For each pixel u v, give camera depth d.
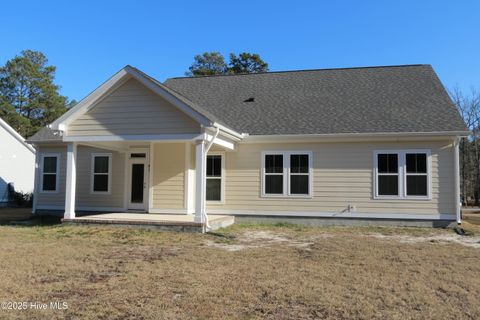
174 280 6.73
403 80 17.44
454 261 8.33
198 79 20.97
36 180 18.06
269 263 8.07
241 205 15.41
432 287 6.39
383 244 10.41
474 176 36.94
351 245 10.23
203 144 12.59
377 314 5.18
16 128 41.25
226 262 8.16
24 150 28.09
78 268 7.57
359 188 14.45
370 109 15.49
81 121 13.42
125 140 12.99
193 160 15.62
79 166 17.44
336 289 6.23
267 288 6.26
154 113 12.88
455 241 11.05
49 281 6.68
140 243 10.50
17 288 6.21
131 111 13.05
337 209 14.58
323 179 14.78
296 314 5.18
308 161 14.96
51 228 13.04
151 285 6.42
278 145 15.26
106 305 5.45
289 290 6.14
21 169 27.86
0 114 40.44
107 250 9.49
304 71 19.91
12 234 11.95
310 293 6.00
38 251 9.23
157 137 12.77
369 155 14.45
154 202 15.34
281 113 16.27
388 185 14.23
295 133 14.72
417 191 14.00
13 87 43.34
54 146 18.03
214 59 49.19
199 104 18.05
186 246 10.13
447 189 13.76
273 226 14.27
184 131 12.60
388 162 14.30
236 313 5.20
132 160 16.88
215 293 6.00
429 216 13.84
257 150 15.44
